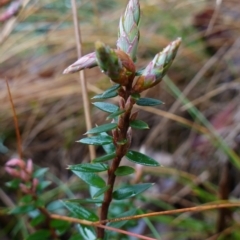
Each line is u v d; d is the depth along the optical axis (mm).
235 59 502
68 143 490
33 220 295
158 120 499
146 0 548
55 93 501
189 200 426
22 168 295
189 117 490
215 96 496
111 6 601
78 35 350
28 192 293
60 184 425
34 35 567
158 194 419
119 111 210
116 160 229
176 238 389
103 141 223
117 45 211
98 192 231
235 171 427
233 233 369
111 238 303
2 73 533
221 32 520
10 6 439
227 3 530
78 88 495
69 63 530
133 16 208
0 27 484
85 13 564
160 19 549
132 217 250
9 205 404
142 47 531
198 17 534
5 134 495
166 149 475
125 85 206
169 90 503
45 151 494
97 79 511
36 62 540
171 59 204
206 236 379
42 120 504
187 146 459
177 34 538
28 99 503
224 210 360
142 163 223
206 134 420
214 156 436
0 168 456
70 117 508
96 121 496
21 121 503
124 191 241
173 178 428
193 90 507
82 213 249
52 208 308
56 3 577
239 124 430
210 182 429
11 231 408
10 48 532
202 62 520
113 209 309
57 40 532
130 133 224
